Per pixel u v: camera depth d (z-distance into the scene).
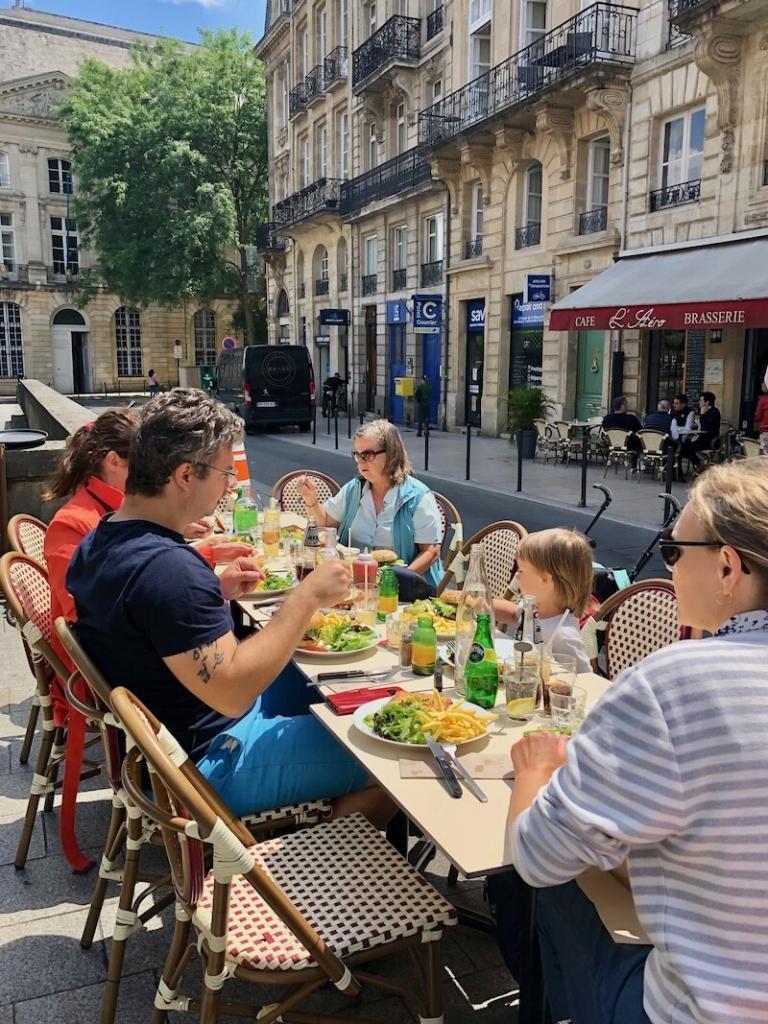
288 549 4.84
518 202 19.83
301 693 3.47
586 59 15.89
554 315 15.00
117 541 2.41
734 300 11.74
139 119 36.97
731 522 1.57
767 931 1.40
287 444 20.86
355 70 27.28
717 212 13.98
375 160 28.34
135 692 2.47
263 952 2.05
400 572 4.30
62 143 51.56
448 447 19.41
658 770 1.41
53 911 3.03
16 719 4.60
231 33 38.59
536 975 2.16
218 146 37.69
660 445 13.85
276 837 2.71
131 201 36.66
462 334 22.95
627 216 16.14
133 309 54.72
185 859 2.06
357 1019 2.22
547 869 1.58
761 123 13.09
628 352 16.55
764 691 1.42
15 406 28.20
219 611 2.30
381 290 27.47
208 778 2.61
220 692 2.26
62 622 2.54
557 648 3.12
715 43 13.05
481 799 2.11
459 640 2.92
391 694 2.78
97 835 3.50
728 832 1.39
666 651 1.50
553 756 1.93
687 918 1.45
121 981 2.69
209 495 2.47
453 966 2.77
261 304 44.22
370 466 4.92
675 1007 1.48
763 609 1.57
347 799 2.79
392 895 2.25
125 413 3.54
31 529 4.38
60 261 52.81
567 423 16.62
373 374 29.58
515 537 4.66
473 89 21.03
